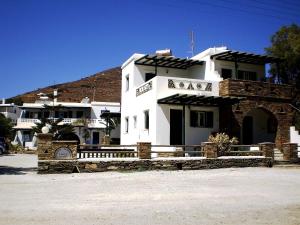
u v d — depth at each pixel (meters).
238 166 20.28
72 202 9.52
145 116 25.02
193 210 8.66
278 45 35.12
